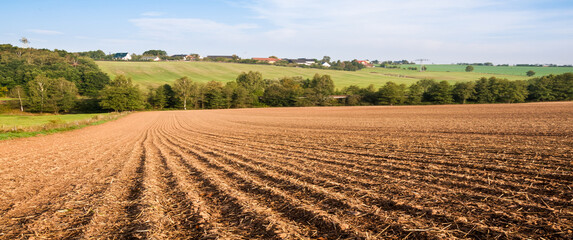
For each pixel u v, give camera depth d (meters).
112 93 79.50
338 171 7.48
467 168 7.24
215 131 24.42
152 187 6.58
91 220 4.57
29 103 72.75
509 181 5.83
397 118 35.12
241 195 5.69
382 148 11.35
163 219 4.55
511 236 3.44
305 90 95.56
